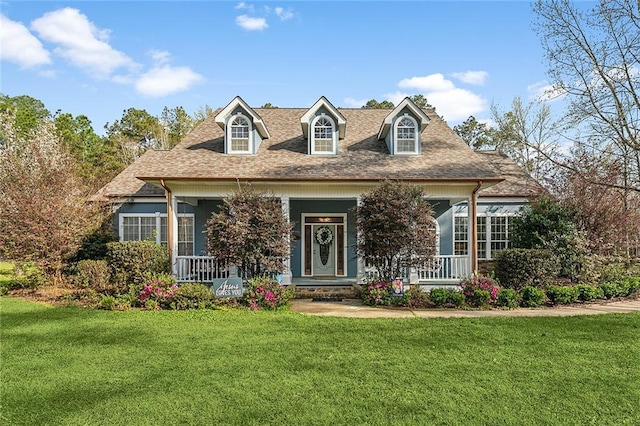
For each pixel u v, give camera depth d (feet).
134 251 43.57
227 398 18.22
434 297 39.75
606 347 25.66
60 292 47.39
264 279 40.52
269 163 50.85
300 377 20.62
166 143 165.68
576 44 56.08
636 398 18.13
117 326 31.48
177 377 20.75
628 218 53.06
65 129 158.92
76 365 22.72
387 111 68.33
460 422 15.98
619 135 55.01
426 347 25.72
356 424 15.85
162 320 33.53
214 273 49.06
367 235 42.50
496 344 26.37
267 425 15.81
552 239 49.32
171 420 16.30
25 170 51.42
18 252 47.93
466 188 48.75
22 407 17.63
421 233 41.68
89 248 53.47
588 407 17.28
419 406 17.33
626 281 44.83
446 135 60.49
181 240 58.13
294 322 32.65
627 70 53.78
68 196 50.44
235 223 40.81
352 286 48.37
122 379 20.59
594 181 52.21
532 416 16.47
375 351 24.93
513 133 109.81
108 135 174.70
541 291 40.14
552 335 28.43
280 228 42.14
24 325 31.94
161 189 60.90
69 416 16.76
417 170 48.91
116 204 59.72
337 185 48.29
